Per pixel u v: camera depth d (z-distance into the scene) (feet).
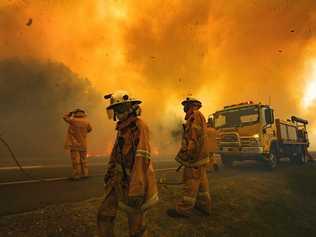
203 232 13.66
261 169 36.47
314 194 24.97
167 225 13.43
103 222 9.43
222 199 18.56
